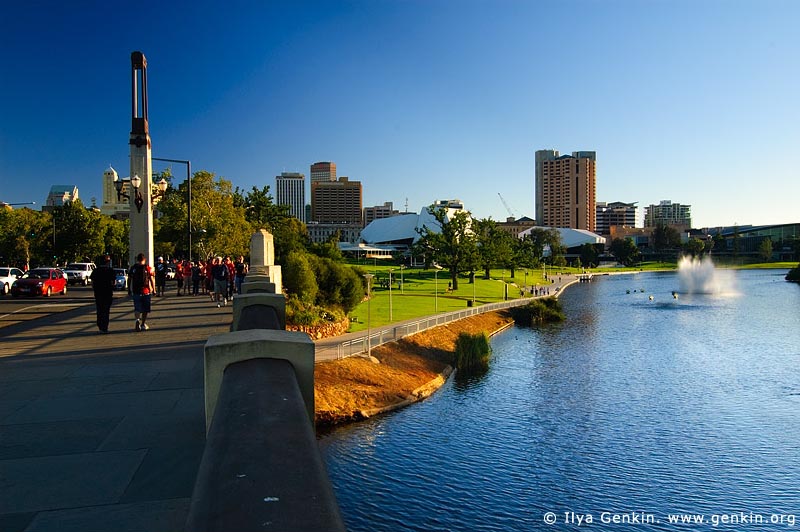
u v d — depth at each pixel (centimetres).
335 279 5012
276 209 8744
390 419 3056
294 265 4466
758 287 13150
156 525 380
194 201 5678
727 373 4416
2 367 939
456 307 7412
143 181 2892
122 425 600
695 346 5594
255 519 166
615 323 7319
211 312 2080
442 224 10356
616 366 4666
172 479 455
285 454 219
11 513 395
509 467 2502
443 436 2844
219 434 251
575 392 3831
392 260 18262
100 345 1209
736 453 2748
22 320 1848
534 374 4356
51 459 499
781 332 6431
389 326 5091
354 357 3656
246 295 818
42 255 7462
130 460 497
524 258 15012
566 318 7838
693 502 2228
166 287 4100
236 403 292
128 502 414
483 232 13338
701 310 8675
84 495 425
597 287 13800
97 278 1448
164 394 746
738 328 6794
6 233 7306
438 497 2181
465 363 4525
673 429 3092
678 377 4278
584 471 2494
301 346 410
